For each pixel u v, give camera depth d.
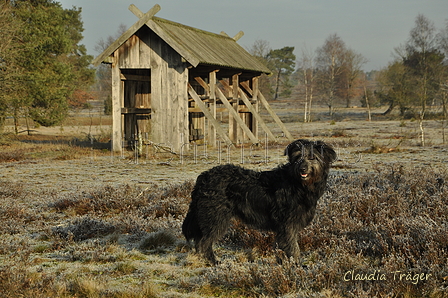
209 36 25.56
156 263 5.76
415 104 42.97
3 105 28.59
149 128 24.11
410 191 8.39
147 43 20.53
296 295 4.46
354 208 7.54
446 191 7.96
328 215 7.11
